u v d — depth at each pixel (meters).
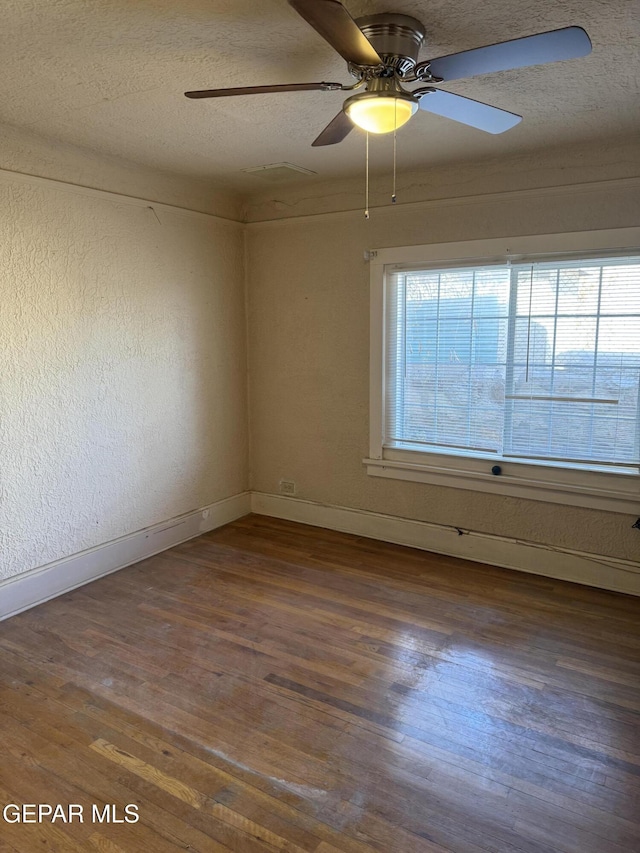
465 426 3.60
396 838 1.68
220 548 3.88
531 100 2.42
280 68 2.13
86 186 3.16
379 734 2.11
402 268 3.66
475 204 3.36
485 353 3.47
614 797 1.83
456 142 2.95
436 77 1.80
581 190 3.05
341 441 4.08
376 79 1.80
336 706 2.26
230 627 2.86
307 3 1.32
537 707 2.25
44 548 3.12
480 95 2.37
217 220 4.02
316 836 1.68
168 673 2.47
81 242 3.16
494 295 3.40
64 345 3.13
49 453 3.11
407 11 1.73
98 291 3.28
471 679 2.43
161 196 3.61
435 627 2.85
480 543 3.62
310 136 2.87
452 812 1.77
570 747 2.04
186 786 1.87
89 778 1.90
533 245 3.21
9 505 2.94
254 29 1.84
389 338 3.79
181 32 1.86
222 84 2.27
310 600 3.14
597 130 2.78
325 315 4.00
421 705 2.27
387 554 3.77
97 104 2.46
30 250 2.92
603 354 3.14
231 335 4.26
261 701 2.29
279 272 4.15
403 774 1.92
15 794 1.84
